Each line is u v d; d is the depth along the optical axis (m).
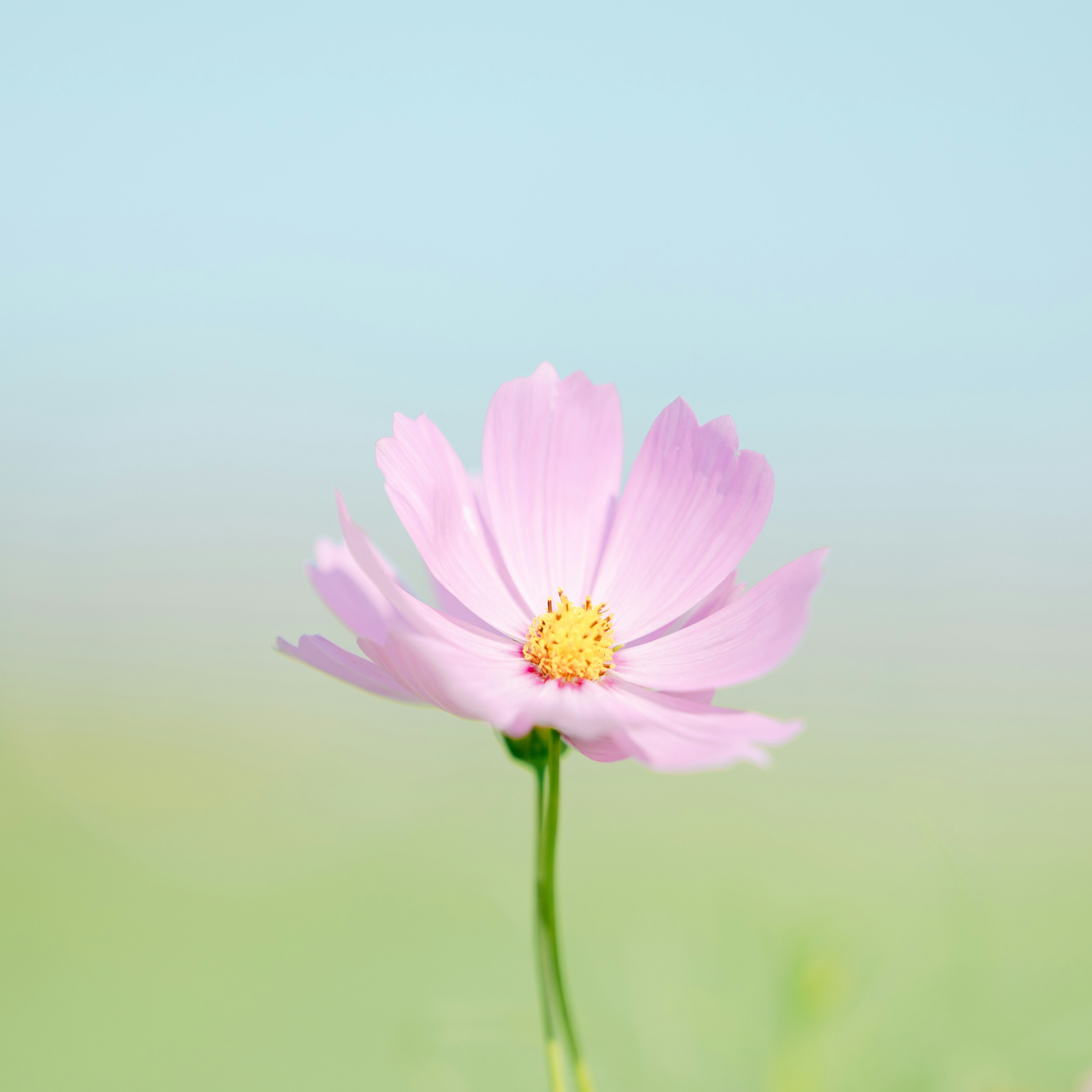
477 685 0.42
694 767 0.40
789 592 0.42
